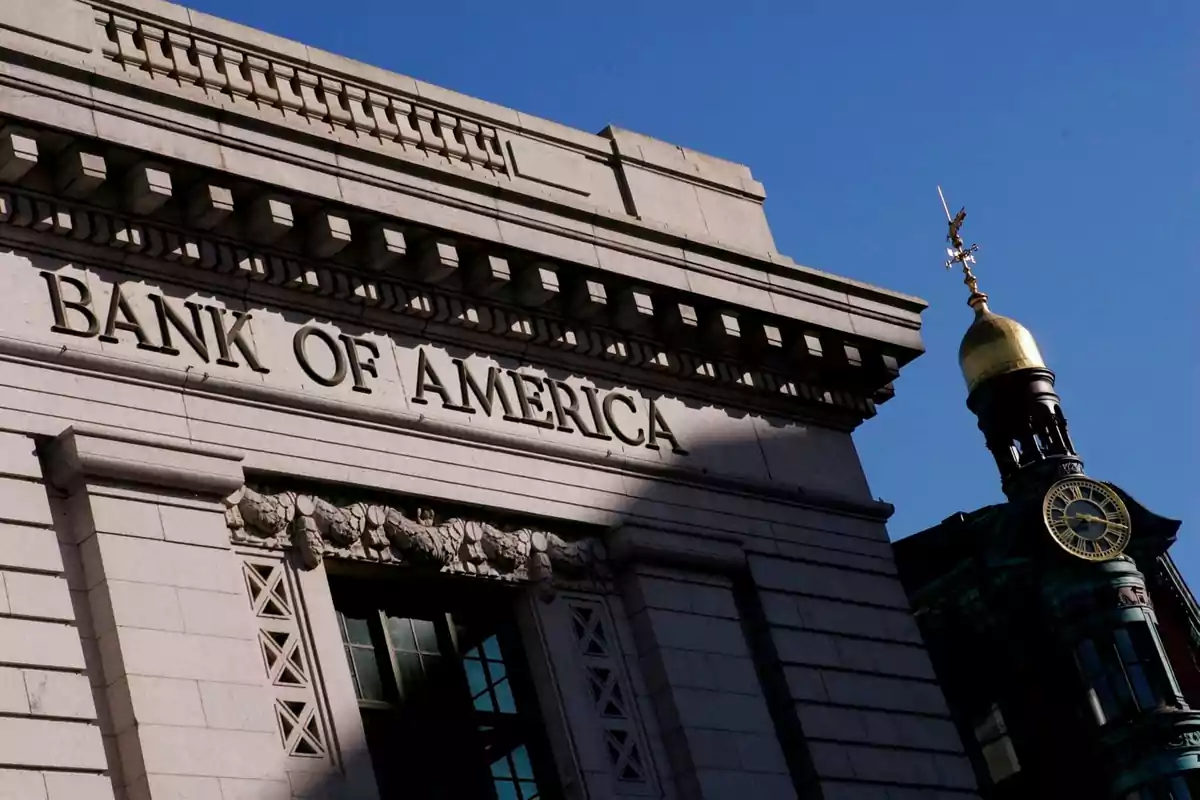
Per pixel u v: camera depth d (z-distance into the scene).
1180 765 54.56
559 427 34.22
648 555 34.38
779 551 36.88
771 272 37.72
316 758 28.95
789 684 35.66
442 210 32.91
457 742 31.47
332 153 31.78
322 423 31.14
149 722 27.39
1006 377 60.56
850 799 35.41
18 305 28.66
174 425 29.41
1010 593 55.91
